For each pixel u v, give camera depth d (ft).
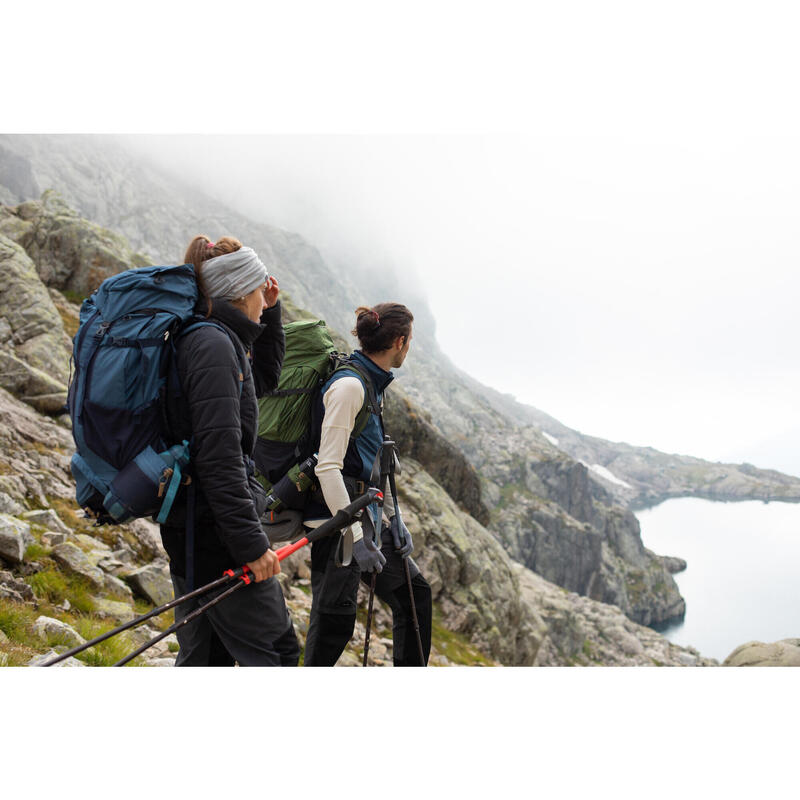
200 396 7.86
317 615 11.13
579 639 148.15
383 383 11.64
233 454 7.91
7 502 24.18
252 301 9.05
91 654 14.65
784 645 27.50
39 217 76.07
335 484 10.36
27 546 20.36
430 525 64.44
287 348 11.84
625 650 211.00
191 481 8.21
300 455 11.53
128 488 7.75
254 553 8.02
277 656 8.89
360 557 10.52
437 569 61.05
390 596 11.92
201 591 7.98
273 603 8.89
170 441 8.13
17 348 51.78
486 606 64.08
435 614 58.85
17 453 31.30
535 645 74.74
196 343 8.01
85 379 7.91
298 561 38.04
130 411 7.83
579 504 614.34
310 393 11.59
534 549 476.95
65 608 18.31
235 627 8.67
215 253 8.91
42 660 13.21
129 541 28.04
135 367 7.80
